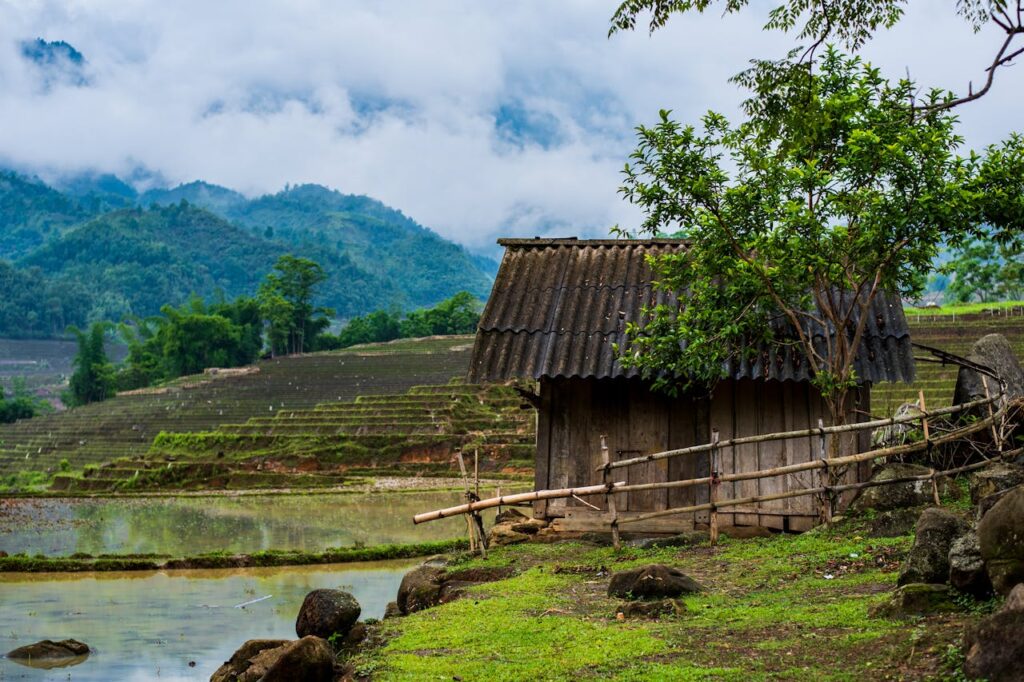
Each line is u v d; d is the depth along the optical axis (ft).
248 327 445.37
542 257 61.00
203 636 51.78
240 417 278.87
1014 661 22.18
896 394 148.97
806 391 52.95
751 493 52.90
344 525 103.35
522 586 41.09
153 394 342.64
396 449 185.16
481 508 49.85
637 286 57.77
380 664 30.86
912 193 45.73
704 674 26.30
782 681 25.18
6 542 91.45
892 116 46.60
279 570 74.54
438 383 284.00
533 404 58.59
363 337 468.34
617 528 47.73
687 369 50.49
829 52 50.83
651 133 49.32
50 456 277.23
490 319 57.00
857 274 49.88
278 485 168.35
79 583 69.15
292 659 30.91
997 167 45.50
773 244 47.29
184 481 174.09
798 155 48.91
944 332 185.26
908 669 24.56
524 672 28.12
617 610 34.71
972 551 28.63
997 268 248.93
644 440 54.44
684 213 49.90
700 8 39.47
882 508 45.55
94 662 46.24
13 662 46.26
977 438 53.01
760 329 50.60
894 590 32.14
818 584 36.11
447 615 36.81
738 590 36.83
